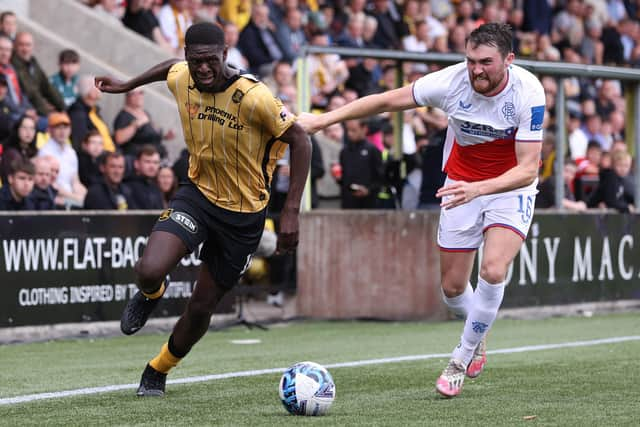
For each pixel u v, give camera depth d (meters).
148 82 14.12
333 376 16.94
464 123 14.67
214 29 13.01
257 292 25.59
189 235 13.56
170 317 24.08
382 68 36.62
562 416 13.09
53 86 28.41
